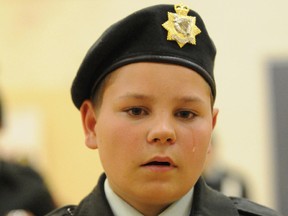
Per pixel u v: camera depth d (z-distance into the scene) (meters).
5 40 4.70
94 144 1.45
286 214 4.32
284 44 4.39
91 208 1.48
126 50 1.38
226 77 4.41
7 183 2.88
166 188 1.31
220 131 4.39
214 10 4.40
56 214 1.58
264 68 4.39
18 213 2.82
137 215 1.41
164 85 1.31
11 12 4.68
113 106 1.35
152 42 1.37
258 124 4.38
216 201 1.48
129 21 1.38
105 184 1.47
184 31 1.38
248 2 4.41
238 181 3.70
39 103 4.73
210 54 1.43
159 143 1.29
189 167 1.32
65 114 4.67
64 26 4.61
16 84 4.75
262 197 4.34
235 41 4.41
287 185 4.34
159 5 1.41
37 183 2.95
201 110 1.34
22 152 4.61
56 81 4.65
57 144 4.71
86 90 1.47
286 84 4.36
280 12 4.39
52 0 4.62
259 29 4.40
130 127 1.31
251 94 4.39
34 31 4.66
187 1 4.41
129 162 1.31
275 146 4.36
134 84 1.32
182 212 1.42
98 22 4.54
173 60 1.33
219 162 4.12
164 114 1.30
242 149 4.37
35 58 4.69
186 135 1.31
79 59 4.59
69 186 4.68
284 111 4.36
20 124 4.70
